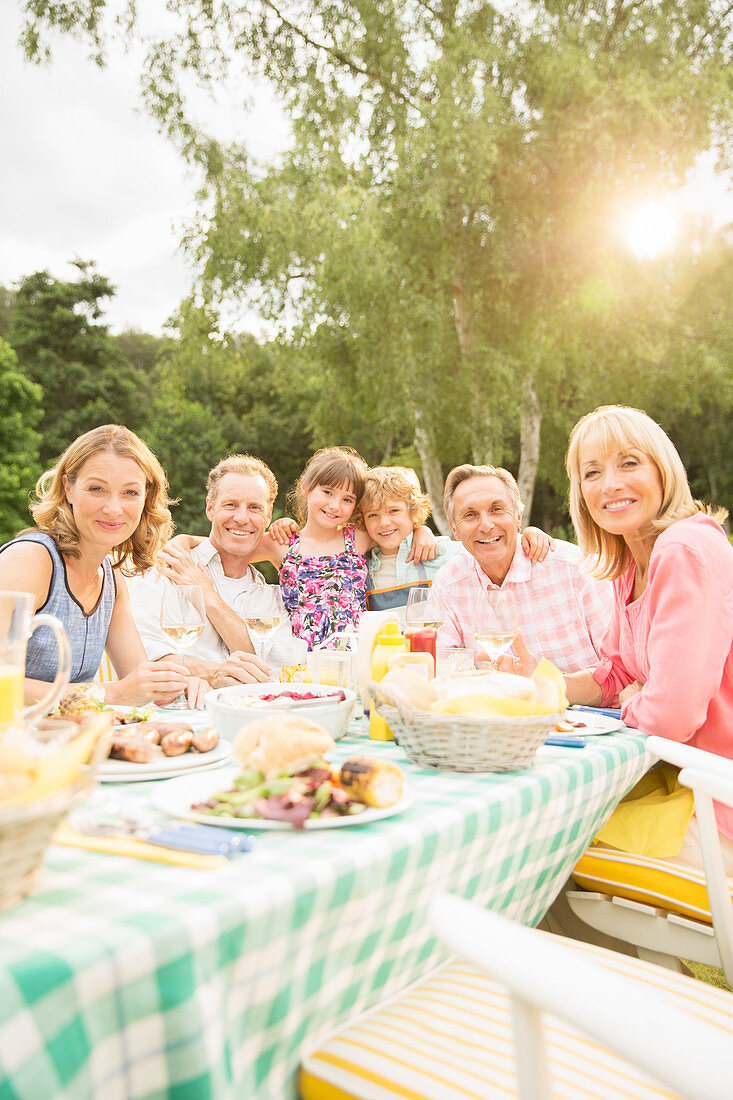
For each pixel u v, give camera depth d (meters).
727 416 27.88
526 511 17.67
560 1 16.17
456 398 15.83
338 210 15.07
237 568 3.48
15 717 1.01
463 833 1.08
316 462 3.70
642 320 16.67
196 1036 0.71
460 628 3.06
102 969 0.65
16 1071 0.60
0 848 0.68
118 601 2.44
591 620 3.00
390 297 15.09
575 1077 1.02
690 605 1.79
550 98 15.43
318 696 1.66
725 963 1.51
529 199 15.62
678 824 1.82
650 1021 0.64
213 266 16.66
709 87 15.48
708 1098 0.59
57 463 2.22
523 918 1.48
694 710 1.76
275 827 1.01
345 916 0.91
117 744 1.32
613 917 1.79
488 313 16.33
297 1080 1.00
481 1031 1.09
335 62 16.92
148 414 34.19
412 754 1.40
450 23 16.27
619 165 15.33
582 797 1.43
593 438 2.16
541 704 1.36
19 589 2.08
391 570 3.81
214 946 0.73
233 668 2.30
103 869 0.87
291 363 18.23
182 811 1.05
